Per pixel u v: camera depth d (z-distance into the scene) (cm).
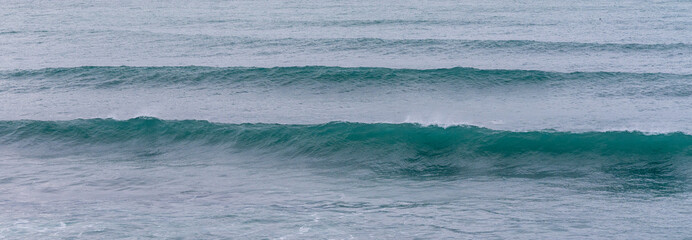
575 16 4478
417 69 2548
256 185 1455
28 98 2309
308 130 1775
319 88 2450
